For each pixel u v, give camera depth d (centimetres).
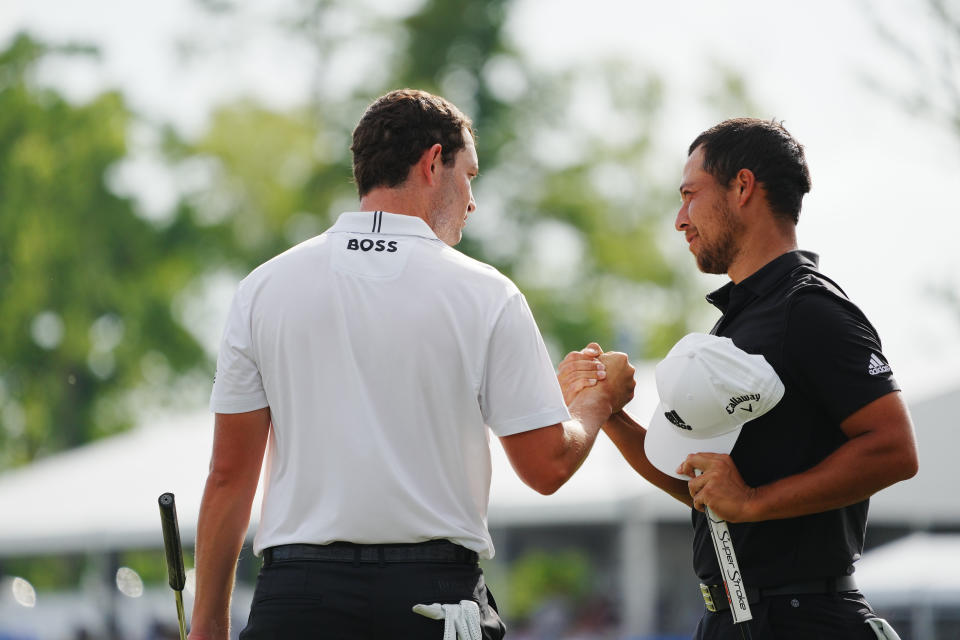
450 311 1037
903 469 1005
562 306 9944
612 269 9925
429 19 9988
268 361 1059
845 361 1017
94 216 9912
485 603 1048
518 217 10025
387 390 1026
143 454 4444
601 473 3506
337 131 9944
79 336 10075
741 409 1036
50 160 9888
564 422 1079
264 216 10006
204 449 4375
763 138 1118
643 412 3375
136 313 10156
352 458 1018
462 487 1043
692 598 5353
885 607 2855
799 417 1049
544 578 6016
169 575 1058
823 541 1045
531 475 1064
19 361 10119
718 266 1140
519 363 1053
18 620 4822
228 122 10006
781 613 1045
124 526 3944
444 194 1099
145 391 10712
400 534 1013
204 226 10038
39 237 9812
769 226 1114
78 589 8200
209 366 10625
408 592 1007
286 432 1055
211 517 1081
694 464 1054
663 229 10000
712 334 1120
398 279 1041
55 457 10512
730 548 1043
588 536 6538
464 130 1115
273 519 1051
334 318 1039
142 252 10056
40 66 10044
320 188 9912
